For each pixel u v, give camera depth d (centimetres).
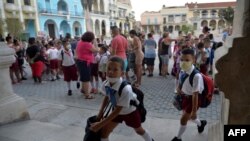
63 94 581
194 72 251
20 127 352
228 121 127
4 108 355
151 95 537
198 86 246
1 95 356
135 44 621
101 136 234
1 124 353
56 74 810
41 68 749
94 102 498
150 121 367
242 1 117
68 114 415
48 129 346
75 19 3772
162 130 334
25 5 2828
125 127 345
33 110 441
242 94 120
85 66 511
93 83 589
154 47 764
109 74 209
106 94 225
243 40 114
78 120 385
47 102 493
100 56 567
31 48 731
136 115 231
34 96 568
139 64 625
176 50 691
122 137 312
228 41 129
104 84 230
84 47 503
